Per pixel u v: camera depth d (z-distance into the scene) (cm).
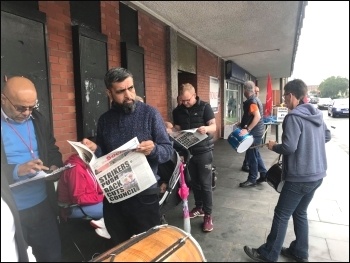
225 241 174
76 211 177
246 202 270
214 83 648
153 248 115
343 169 348
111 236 165
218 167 433
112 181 145
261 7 203
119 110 159
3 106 136
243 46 485
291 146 169
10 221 115
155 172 159
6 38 124
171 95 389
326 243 160
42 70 151
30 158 148
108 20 230
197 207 241
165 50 376
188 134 226
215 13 220
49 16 150
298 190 171
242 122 368
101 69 203
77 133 204
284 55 620
